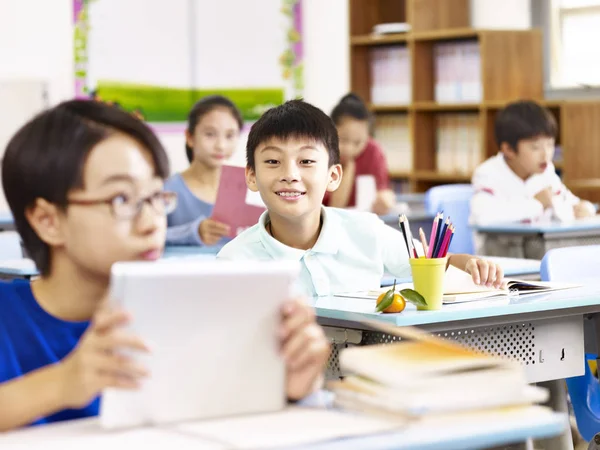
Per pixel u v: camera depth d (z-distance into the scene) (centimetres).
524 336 222
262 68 679
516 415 109
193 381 111
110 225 118
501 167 471
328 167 241
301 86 691
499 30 668
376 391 110
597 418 249
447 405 106
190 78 654
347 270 239
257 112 677
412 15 700
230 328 112
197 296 109
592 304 222
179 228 364
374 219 249
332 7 699
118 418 109
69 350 126
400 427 105
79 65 615
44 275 125
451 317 201
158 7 640
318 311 211
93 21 618
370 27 762
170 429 109
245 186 353
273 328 114
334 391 117
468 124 687
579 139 629
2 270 312
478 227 441
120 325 107
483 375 109
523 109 468
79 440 106
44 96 580
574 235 431
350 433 104
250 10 672
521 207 460
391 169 739
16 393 108
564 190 474
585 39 676
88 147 117
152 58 639
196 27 654
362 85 747
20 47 597
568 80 687
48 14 604
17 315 125
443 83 696
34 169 118
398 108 723
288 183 233
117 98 628
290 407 118
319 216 242
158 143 122
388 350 116
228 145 405
